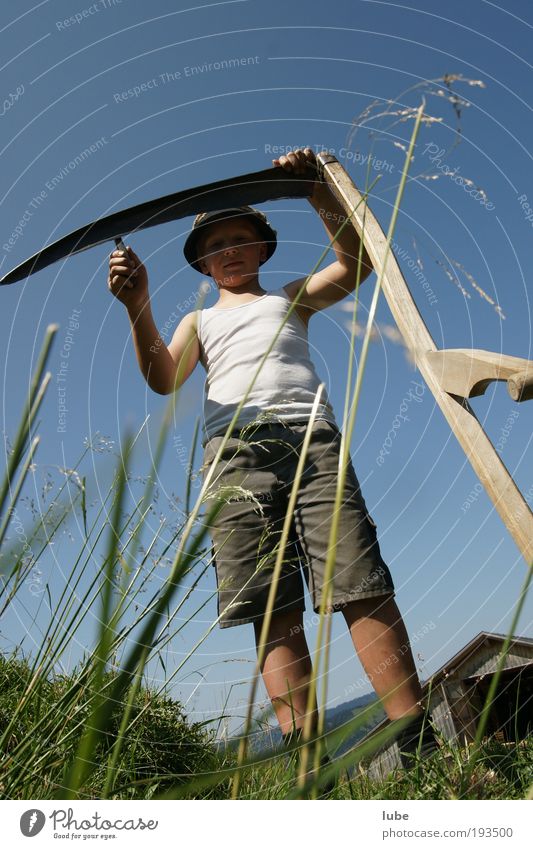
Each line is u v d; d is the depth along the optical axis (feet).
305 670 6.31
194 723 4.88
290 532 6.97
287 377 7.58
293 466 7.00
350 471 6.99
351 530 6.58
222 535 6.79
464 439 4.30
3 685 4.42
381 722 3.77
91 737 1.28
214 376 7.96
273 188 6.84
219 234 8.72
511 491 3.94
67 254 6.31
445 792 3.82
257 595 6.51
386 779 4.15
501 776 4.06
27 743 3.28
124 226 6.41
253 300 8.43
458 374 4.40
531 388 3.90
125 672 1.25
